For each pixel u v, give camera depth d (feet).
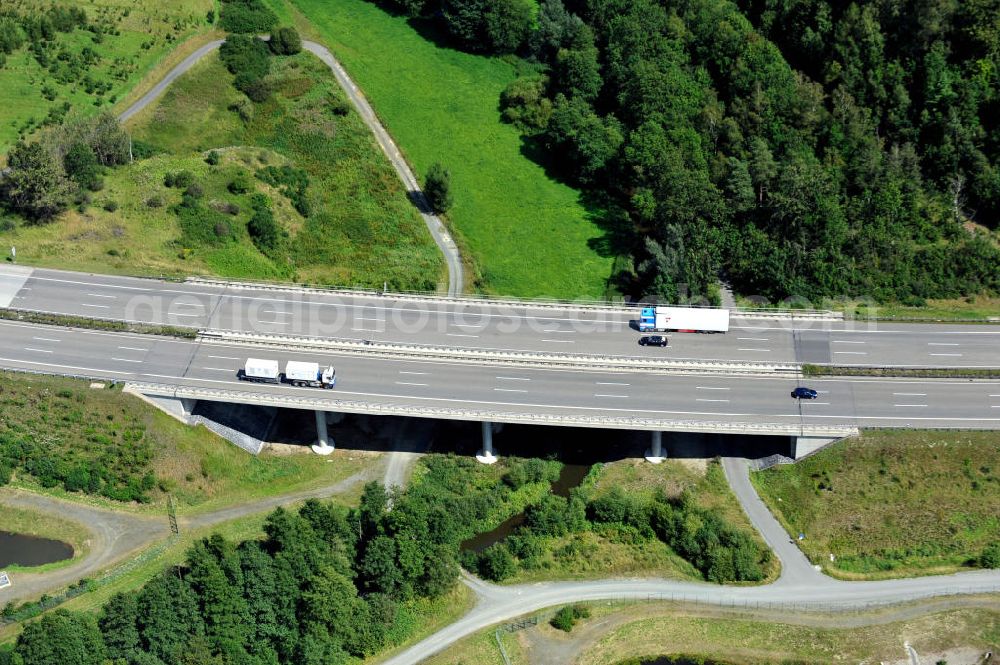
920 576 540.52
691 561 550.77
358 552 533.96
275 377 581.94
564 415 573.74
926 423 579.48
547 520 558.97
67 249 655.35
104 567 523.70
